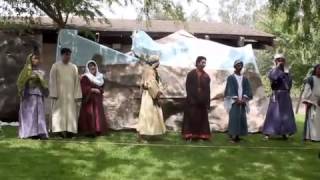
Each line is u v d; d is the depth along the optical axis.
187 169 7.79
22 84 9.69
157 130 9.95
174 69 11.82
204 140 10.27
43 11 13.77
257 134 11.73
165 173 7.52
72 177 7.10
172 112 11.73
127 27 17.11
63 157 8.26
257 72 12.16
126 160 8.23
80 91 10.20
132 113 11.51
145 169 7.71
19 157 8.13
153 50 11.95
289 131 10.74
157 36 16.98
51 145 9.19
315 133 10.49
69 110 10.05
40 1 13.46
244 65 12.15
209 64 12.09
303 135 10.75
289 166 8.27
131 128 11.43
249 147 9.67
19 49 11.84
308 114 10.59
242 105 10.34
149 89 9.90
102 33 16.28
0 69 11.75
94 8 13.86
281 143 10.40
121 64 11.59
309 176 7.67
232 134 10.24
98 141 9.80
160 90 10.09
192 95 10.19
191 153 8.92
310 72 10.91
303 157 8.97
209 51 12.27
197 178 7.30
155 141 10.02
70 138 10.05
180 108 11.77
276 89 10.83
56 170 7.43
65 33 11.66
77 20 18.22
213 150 9.26
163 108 11.68
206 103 10.25
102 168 7.67
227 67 12.11
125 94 11.53
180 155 8.72
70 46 11.63
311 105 10.54
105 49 11.64
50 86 9.99
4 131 10.62
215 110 11.87
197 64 10.30
